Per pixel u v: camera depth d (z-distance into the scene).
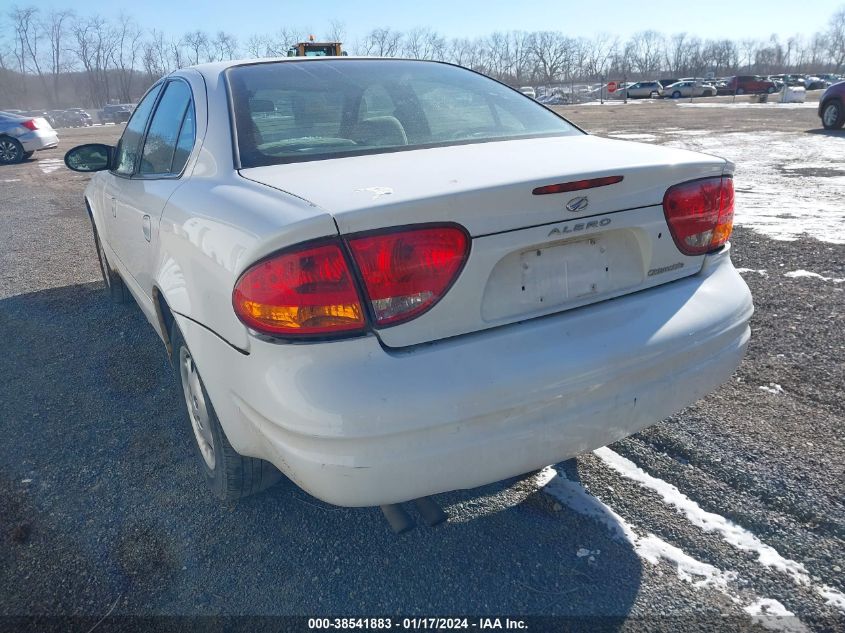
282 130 2.36
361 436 1.60
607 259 1.98
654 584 2.02
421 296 1.68
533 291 1.85
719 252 2.23
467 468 1.71
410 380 1.64
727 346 2.11
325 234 1.62
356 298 1.64
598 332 1.88
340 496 1.67
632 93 56.38
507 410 1.71
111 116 51.75
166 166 2.80
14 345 4.11
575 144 2.35
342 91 2.60
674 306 2.04
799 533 2.18
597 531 2.25
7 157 15.91
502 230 1.75
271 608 2.00
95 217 4.33
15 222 8.35
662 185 2.01
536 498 2.43
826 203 7.02
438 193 1.68
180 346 2.47
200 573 2.14
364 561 2.17
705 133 15.21
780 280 4.60
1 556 2.25
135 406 3.25
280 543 2.26
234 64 2.77
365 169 2.01
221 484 2.36
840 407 2.92
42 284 5.45
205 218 2.04
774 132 14.92
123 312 4.62
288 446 1.70
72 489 2.61
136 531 2.35
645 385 1.93
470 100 2.73
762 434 2.73
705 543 2.17
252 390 1.76
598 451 2.69
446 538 2.25
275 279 1.65
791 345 3.56
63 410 3.24
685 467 2.55
